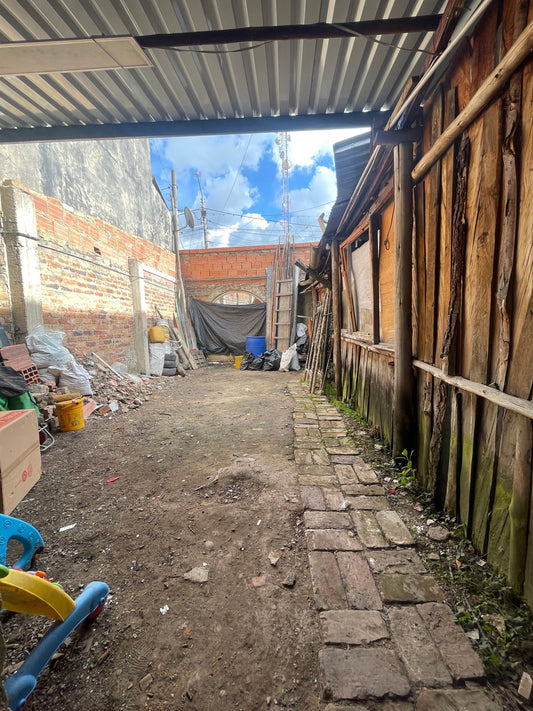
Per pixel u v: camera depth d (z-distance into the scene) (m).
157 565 1.51
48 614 1.01
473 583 1.31
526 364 1.18
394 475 2.26
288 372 7.38
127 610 1.28
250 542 1.65
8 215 3.66
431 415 1.95
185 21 1.67
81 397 3.69
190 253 9.67
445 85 1.66
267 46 1.77
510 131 1.18
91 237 5.20
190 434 3.31
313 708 0.93
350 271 4.20
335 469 2.41
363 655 1.05
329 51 1.81
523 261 1.18
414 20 1.50
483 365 1.43
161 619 1.23
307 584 1.37
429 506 1.85
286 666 1.05
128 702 0.97
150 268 7.20
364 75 2.01
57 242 4.42
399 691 0.95
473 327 1.49
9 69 1.78
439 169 1.77
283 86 2.13
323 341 5.33
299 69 1.98
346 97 2.23
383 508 1.89
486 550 1.42
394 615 1.20
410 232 2.09
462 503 1.60
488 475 1.41
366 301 3.54
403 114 1.87
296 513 1.87
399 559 1.48
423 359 2.07
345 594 1.29
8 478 1.30
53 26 1.67
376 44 1.75
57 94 2.18
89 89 2.13
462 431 1.61
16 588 0.95
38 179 4.17
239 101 2.28
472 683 0.97
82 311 4.93
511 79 1.17
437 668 1.01
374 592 1.30
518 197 1.18
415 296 2.17
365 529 1.70
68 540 1.71
